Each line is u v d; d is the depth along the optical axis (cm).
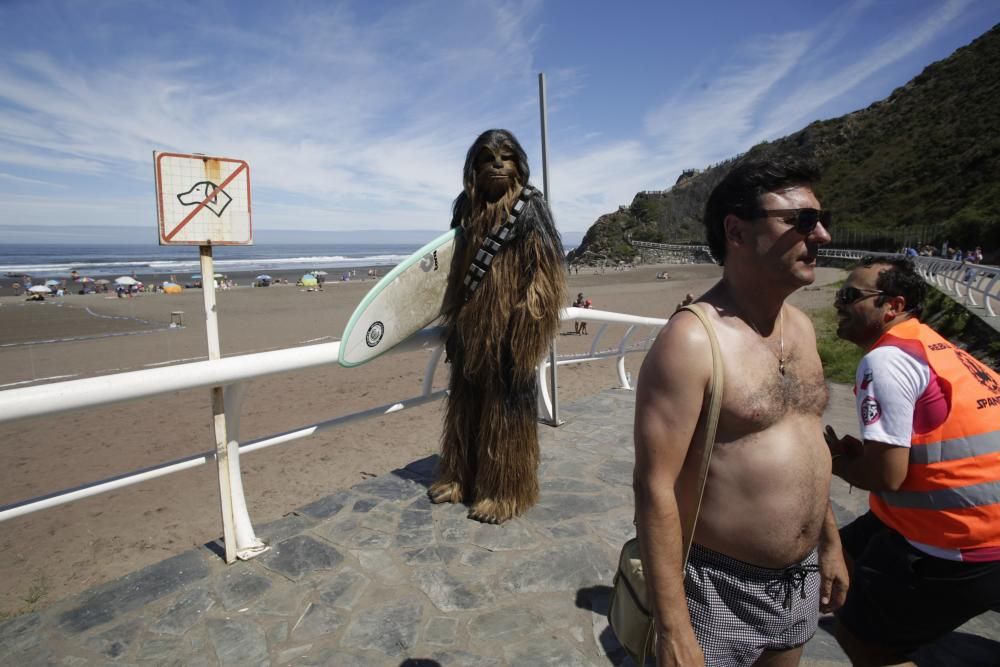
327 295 3597
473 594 245
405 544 282
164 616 229
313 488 561
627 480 359
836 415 626
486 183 281
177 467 242
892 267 209
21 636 217
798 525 134
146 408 925
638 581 146
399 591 246
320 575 256
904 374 182
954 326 1235
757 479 129
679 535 126
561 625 226
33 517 519
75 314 2564
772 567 136
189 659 206
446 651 211
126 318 2417
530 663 205
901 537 190
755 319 135
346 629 222
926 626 187
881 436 182
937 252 4409
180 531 488
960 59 8694
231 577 254
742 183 129
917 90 9050
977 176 5878
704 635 140
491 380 299
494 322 285
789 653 148
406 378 1117
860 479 190
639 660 145
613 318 507
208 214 241
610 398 561
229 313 2614
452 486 327
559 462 389
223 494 260
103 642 214
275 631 221
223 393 253
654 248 9056
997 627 237
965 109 7394
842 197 7838
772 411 129
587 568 264
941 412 178
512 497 308
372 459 641
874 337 216
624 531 297
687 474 133
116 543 467
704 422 127
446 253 299
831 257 5647
